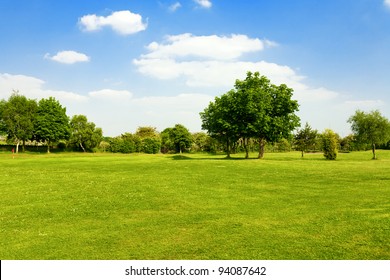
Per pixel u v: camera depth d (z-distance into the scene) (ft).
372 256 29.01
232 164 129.18
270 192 63.57
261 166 119.96
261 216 44.06
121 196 60.70
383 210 45.73
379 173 92.79
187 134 320.29
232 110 180.24
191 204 53.01
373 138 183.83
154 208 50.49
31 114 283.38
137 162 145.89
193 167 117.08
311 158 184.44
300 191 64.18
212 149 320.29
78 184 76.18
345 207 48.44
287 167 115.24
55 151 310.04
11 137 277.23
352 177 84.07
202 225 39.96
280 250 30.71
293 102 179.73
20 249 32.32
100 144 331.16
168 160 160.56
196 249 31.42
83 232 37.93
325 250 30.50
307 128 235.81
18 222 43.16
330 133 174.70
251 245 32.19
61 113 298.15
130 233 37.19
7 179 85.76
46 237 36.11
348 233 35.17
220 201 55.26
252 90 175.83
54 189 69.62
